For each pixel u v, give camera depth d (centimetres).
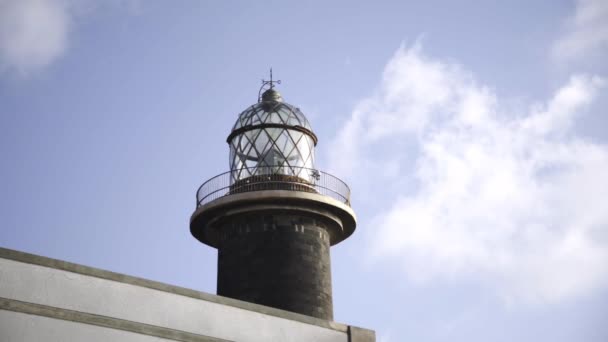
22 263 1617
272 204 2542
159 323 1727
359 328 2012
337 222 2641
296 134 2753
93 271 1688
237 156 2759
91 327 1645
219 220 2603
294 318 1917
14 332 1562
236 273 2523
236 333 1817
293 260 2498
